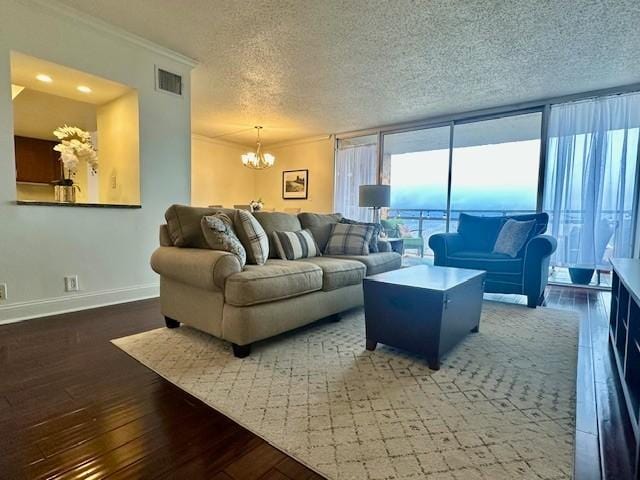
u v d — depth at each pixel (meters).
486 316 2.96
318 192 6.98
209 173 7.18
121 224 3.25
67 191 3.42
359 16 2.75
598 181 4.12
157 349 2.12
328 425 1.38
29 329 2.46
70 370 1.83
